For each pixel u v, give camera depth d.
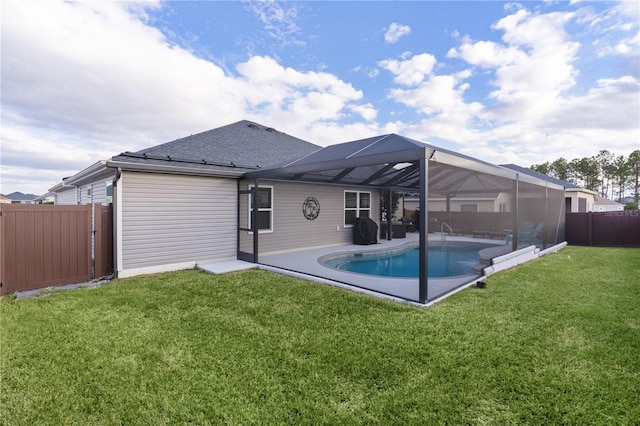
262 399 2.94
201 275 8.05
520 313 5.03
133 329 4.51
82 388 3.14
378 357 3.65
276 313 5.13
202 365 3.53
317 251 12.14
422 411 2.75
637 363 3.49
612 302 5.54
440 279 7.38
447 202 17.95
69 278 7.20
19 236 6.58
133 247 8.06
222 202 9.84
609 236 13.98
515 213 9.94
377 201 16.09
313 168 7.71
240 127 14.91
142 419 2.71
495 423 2.61
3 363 3.60
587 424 2.60
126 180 7.95
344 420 2.65
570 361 3.53
